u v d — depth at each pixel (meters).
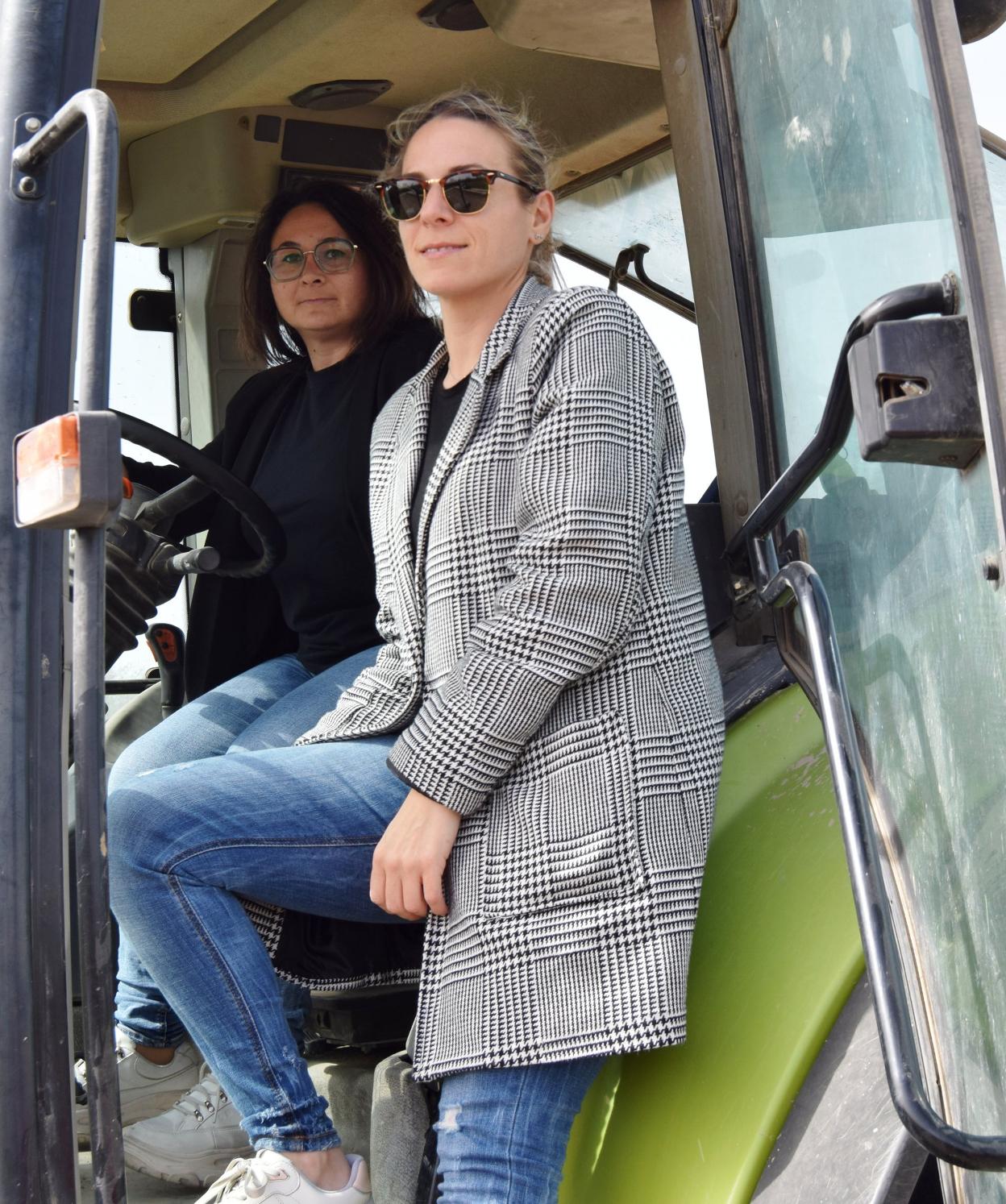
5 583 1.07
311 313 2.05
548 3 1.60
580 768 1.33
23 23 1.15
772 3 1.29
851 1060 1.12
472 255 1.53
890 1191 1.01
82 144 1.15
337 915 1.50
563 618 1.33
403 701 1.52
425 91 2.21
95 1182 0.95
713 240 1.51
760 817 1.44
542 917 1.30
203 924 1.42
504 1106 1.29
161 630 2.07
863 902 0.94
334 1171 1.41
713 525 1.58
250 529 2.05
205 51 2.12
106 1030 0.96
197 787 1.45
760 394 1.44
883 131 1.01
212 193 2.25
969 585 0.88
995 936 0.87
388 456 1.67
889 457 0.86
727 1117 1.16
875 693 1.11
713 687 1.42
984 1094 0.90
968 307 0.82
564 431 1.38
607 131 2.11
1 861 1.05
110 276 0.99
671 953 1.27
